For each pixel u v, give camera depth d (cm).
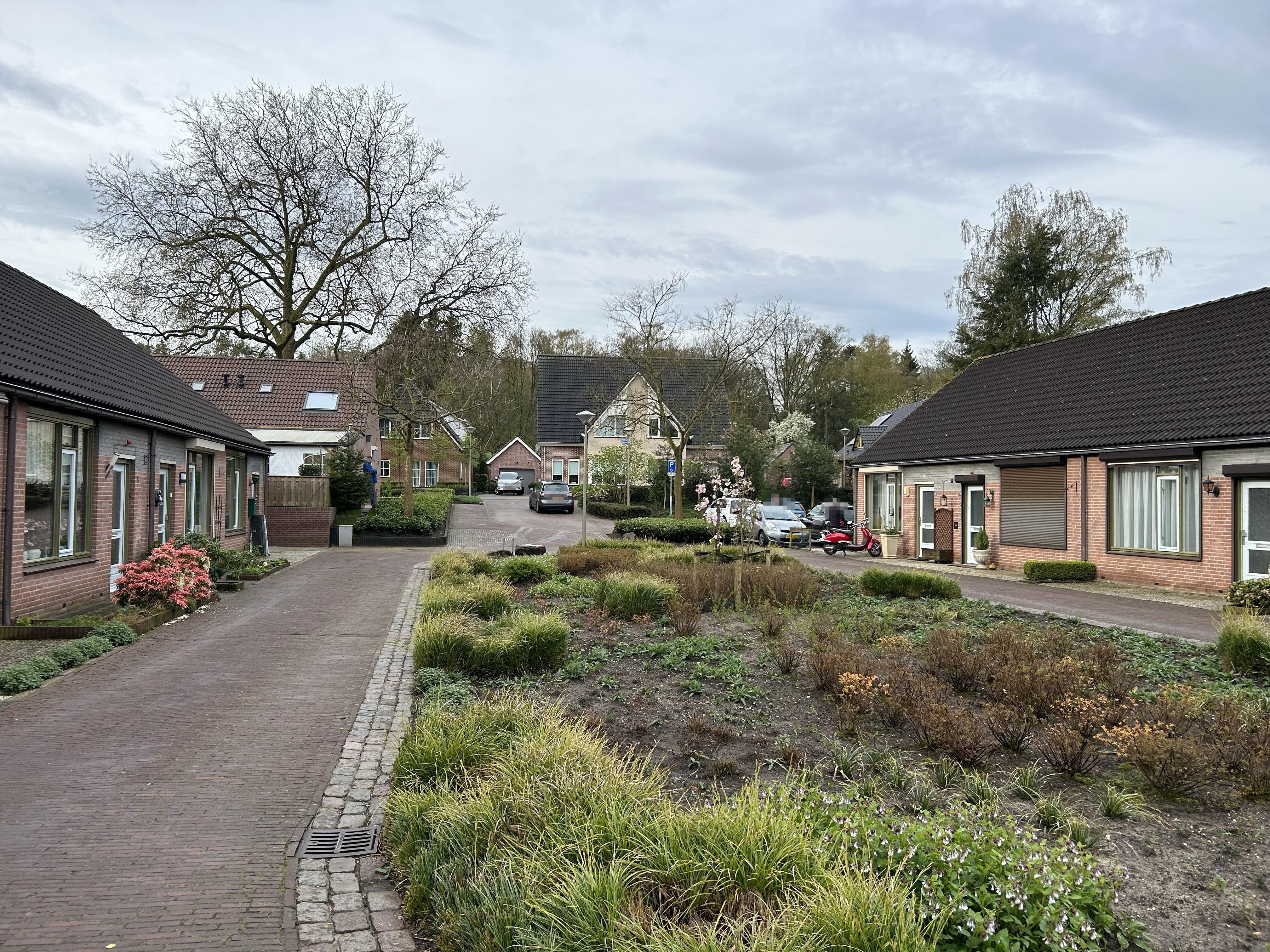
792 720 679
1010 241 4022
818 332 6178
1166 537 1759
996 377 2656
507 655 848
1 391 1004
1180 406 1794
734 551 1514
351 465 3034
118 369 1548
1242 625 882
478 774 484
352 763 589
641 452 4559
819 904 317
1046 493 2078
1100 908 354
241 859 436
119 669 865
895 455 2712
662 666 868
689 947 295
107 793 521
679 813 408
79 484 1266
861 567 2283
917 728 620
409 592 1532
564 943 317
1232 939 360
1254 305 1916
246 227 3381
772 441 5000
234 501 2184
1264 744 550
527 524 3525
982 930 329
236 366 3388
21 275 1563
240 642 1023
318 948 355
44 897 389
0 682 769
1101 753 587
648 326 3475
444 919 361
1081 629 1133
